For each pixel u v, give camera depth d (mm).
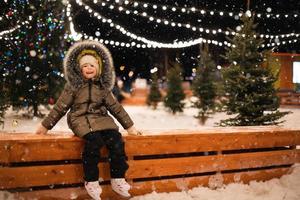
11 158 3887
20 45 12086
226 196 4645
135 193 4465
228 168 4953
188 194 4637
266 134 5199
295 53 21469
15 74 12188
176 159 4637
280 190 4938
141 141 4426
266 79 8727
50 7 12250
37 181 4008
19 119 12039
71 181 4148
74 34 13656
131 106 24312
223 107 9148
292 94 21469
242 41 9188
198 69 15594
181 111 18375
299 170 5371
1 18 10703
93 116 4133
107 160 4340
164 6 11477
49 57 12453
